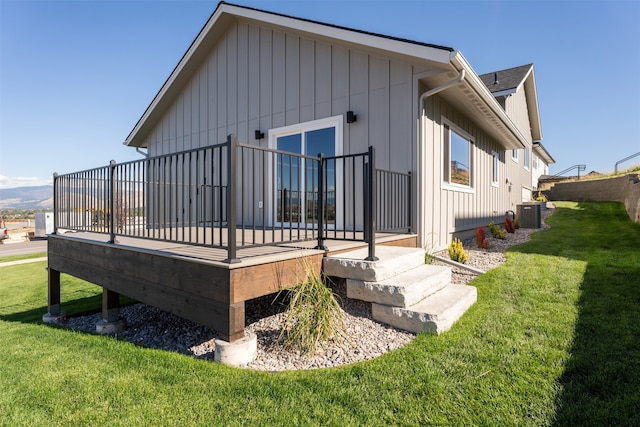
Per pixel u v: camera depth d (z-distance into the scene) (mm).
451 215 6355
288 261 3021
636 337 2572
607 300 3371
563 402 1855
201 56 7953
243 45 7234
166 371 2416
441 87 4773
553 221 10938
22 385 2336
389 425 1731
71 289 6957
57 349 3094
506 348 2482
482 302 3523
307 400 1968
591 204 14016
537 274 4445
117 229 3898
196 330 3867
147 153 9531
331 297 2871
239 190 7348
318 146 6082
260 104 6914
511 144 10172
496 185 10180
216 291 2617
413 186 5000
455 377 2125
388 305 3033
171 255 3027
